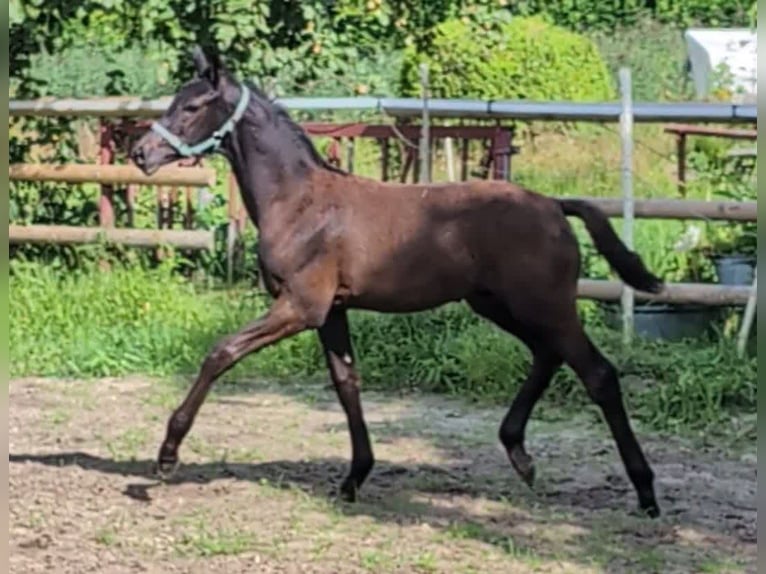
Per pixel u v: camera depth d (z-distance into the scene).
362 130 11.86
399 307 7.24
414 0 12.41
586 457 8.34
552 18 22.84
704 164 14.38
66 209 12.61
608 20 22.92
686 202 10.45
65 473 7.79
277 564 6.38
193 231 12.05
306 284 7.13
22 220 12.48
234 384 10.14
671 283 10.59
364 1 12.07
